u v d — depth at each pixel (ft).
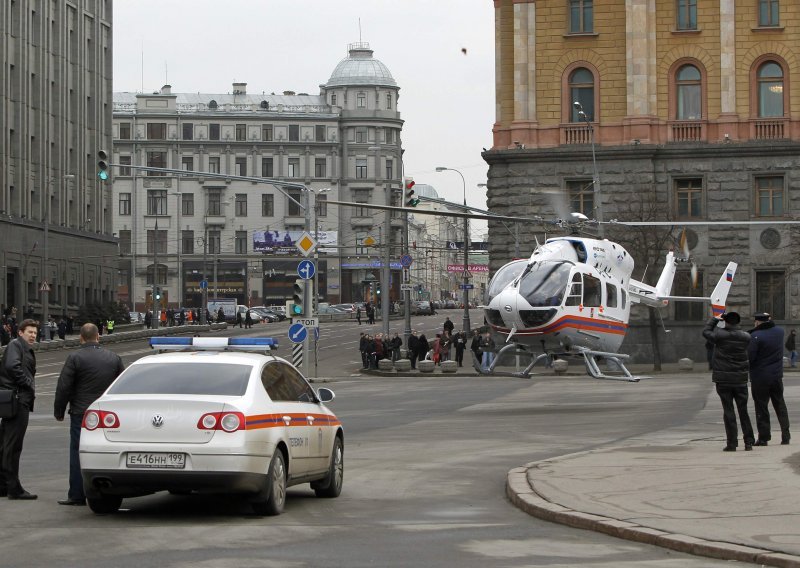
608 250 297.74
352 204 315.99
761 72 525.34
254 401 122.93
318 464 137.39
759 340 177.68
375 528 116.16
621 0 533.14
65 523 119.75
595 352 290.15
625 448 178.91
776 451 167.73
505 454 190.29
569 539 108.58
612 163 526.16
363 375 515.09
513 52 543.80
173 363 127.13
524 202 533.55
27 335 140.26
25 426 139.64
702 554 98.63
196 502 137.39
